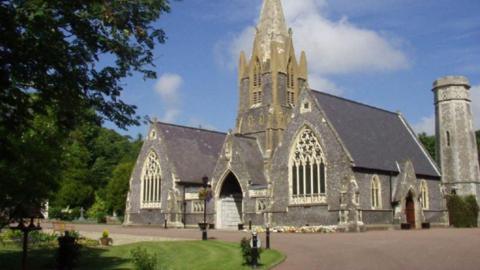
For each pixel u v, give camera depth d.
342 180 52.56
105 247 36.75
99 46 16.89
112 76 17.84
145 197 71.81
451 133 73.00
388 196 57.00
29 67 15.16
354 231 50.53
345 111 60.47
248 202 60.22
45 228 54.59
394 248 29.70
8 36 14.00
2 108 15.21
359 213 51.72
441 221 65.06
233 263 25.73
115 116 18.84
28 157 24.38
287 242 36.03
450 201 67.69
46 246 36.94
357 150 55.22
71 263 25.91
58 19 15.45
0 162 22.34
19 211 24.91
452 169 72.19
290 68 72.75
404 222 56.50
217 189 63.91
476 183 71.69
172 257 29.92
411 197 59.25
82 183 96.19
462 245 30.22
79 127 20.45
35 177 25.12
